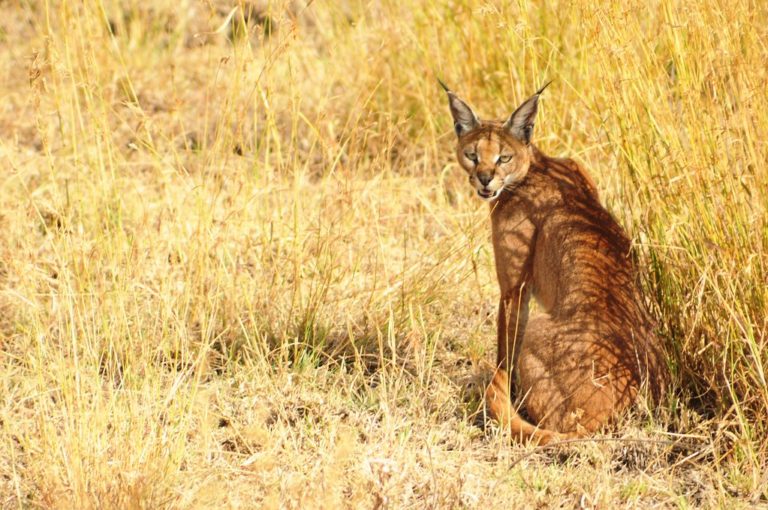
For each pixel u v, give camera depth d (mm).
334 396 20625
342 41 34281
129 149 32375
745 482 17750
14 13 41688
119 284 21703
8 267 24859
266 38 38438
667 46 21109
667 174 20047
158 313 22141
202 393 19375
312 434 19359
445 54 32281
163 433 18078
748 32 19469
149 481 16656
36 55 22266
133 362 20094
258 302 23188
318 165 31219
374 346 22594
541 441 18672
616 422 18938
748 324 18422
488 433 19703
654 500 17578
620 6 20562
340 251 25234
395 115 32094
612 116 22484
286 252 25328
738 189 19203
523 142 21656
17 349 22109
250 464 18219
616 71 20781
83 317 21641
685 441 18938
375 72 32750
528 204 21297
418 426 19812
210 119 33531
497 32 30219
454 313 24281
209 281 23312
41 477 17203
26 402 20172
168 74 37375
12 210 26688
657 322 20578
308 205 27781
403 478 17547
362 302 23797
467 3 31469
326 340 22656
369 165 30359
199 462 18375
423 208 28656
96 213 23219
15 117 33812
